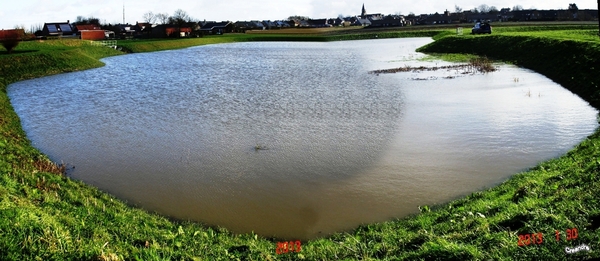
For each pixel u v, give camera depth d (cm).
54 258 812
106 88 3928
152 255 896
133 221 1207
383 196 1470
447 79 3922
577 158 1537
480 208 1183
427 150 1925
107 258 837
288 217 1350
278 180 1630
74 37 11300
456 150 1916
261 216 1360
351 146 2006
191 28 13950
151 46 8919
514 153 1853
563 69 3628
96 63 5888
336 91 3494
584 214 909
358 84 3828
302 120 2525
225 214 1377
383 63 5559
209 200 1476
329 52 7812
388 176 1639
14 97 3519
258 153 1939
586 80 3048
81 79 4572
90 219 1116
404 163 1772
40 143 2175
